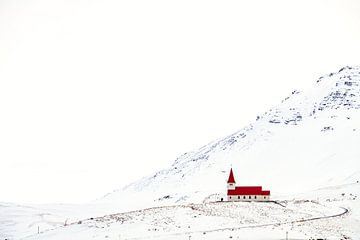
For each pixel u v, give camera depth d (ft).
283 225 387.14
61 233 394.52
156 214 423.23
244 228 375.45
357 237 369.09
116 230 383.24
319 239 349.20
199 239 346.13
